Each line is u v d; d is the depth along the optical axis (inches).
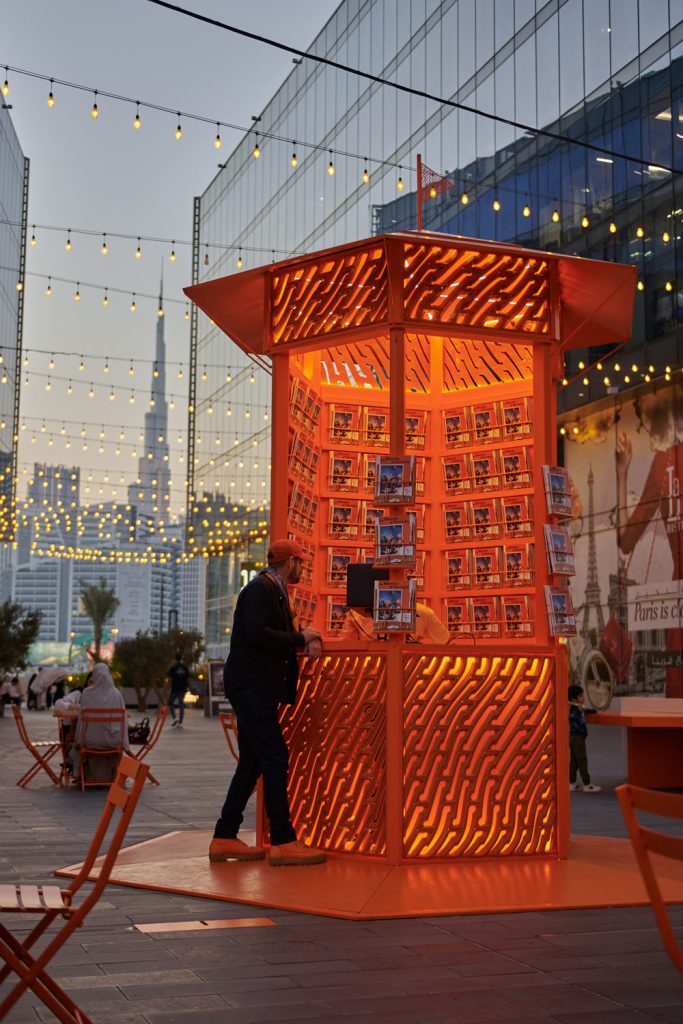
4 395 1879.9
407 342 364.2
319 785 287.6
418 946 191.2
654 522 1038.4
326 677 289.4
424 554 358.6
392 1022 148.6
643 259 1010.1
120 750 470.9
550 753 283.1
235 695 278.4
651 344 1010.7
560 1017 151.5
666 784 487.8
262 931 202.2
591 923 210.2
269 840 294.8
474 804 276.5
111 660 1550.2
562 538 290.7
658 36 974.4
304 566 331.6
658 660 1026.1
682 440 999.6
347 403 349.7
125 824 129.1
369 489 349.4
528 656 284.2
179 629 1637.6
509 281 293.0
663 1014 153.0
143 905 226.1
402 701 274.2
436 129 1300.4
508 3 1173.7
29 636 1304.1
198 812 391.5
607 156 1040.8
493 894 234.1
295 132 1724.9
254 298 321.1
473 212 1229.1
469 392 354.9
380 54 1439.5
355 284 291.6
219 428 2094.0
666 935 122.0
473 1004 157.3
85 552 1632.6
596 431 1126.4
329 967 176.9
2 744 761.6
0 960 179.5
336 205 1561.3
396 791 271.3
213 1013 152.0
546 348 299.9
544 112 1122.0
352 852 278.4
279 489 308.8
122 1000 157.9
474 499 352.2
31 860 283.0
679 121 952.9
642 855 124.4
